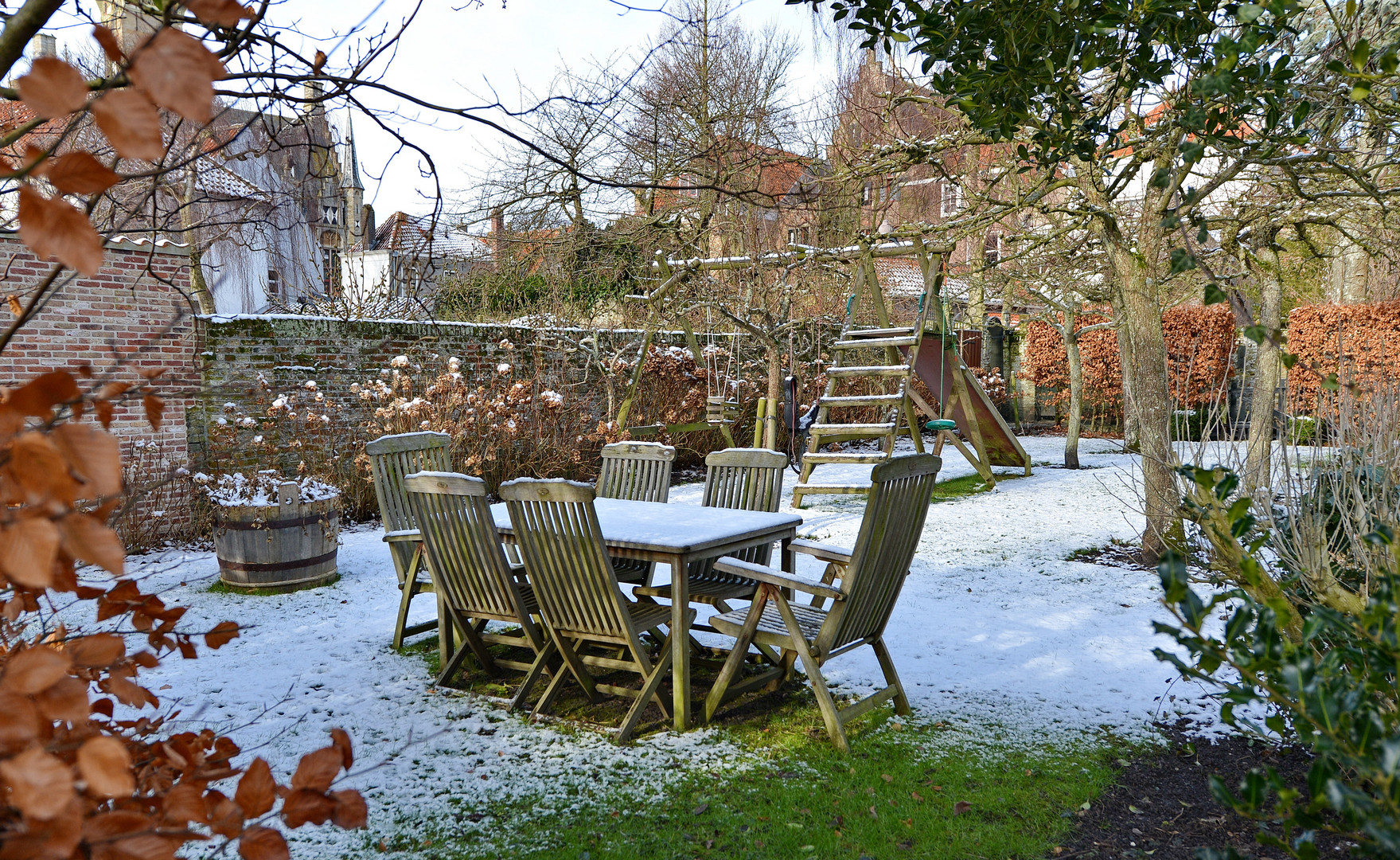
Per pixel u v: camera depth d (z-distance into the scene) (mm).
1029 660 4496
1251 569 1821
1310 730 1625
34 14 1174
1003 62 2914
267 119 2373
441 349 9961
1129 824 2889
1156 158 4352
